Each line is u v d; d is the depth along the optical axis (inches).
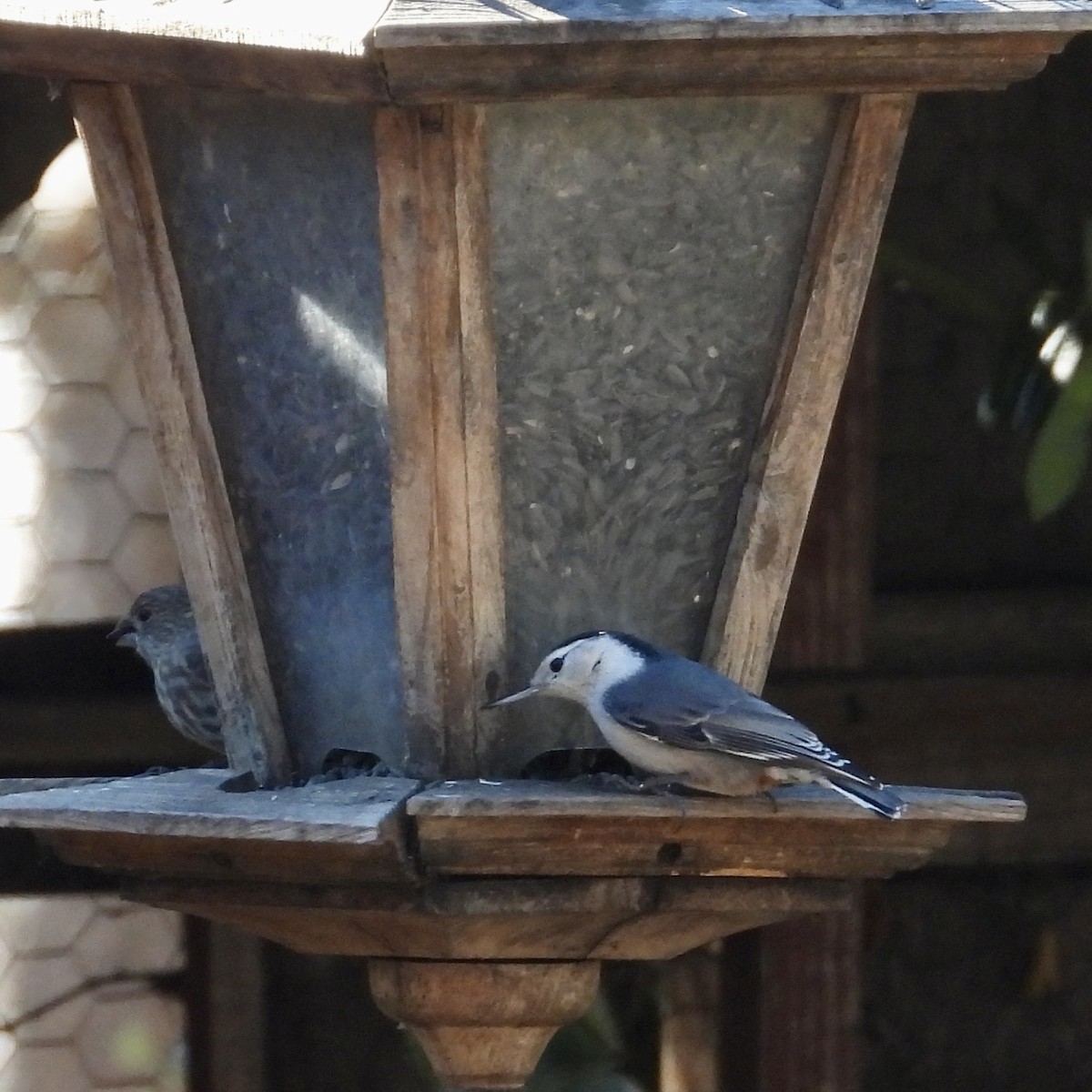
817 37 225.5
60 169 343.3
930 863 367.9
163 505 337.4
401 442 237.6
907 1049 365.7
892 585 387.2
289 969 358.0
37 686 352.2
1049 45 232.2
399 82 220.4
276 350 253.0
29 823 218.7
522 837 224.7
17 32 243.0
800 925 336.2
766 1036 334.3
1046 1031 367.2
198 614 257.1
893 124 240.5
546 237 240.5
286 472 255.1
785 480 250.1
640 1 225.9
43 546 337.7
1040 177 398.6
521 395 243.9
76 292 339.9
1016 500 394.9
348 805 218.7
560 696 250.8
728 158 243.6
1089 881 368.2
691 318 247.1
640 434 248.7
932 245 397.4
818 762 234.2
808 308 245.8
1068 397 303.0
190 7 233.9
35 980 341.4
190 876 239.0
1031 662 371.9
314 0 227.9
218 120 249.4
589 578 250.5
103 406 338.3
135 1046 342.0
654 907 237.1
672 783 241.0
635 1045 357.4
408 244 232.5
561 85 224.4
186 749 345.7
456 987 239.3
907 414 395.2
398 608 242.2
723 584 252.8
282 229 249.1
